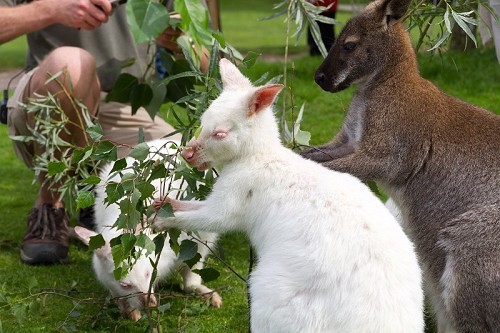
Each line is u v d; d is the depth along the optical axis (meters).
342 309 1.52
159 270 1.94
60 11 2.17
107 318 1.94
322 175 1.65
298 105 3.67
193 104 2.03
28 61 2.49
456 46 4.51
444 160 1.86
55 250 2.26
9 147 3.48
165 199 1.72
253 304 1.58
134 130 2.44
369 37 1.93
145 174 1.71
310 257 1.55
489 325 1.75
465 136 1.87
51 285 2.14
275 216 1.62
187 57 1.90
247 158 1.67
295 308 1.54
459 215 1.81
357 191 1.63
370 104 1.92
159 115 2.55
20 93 2.31
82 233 1.92
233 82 1.74
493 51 4.45
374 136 1.90
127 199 1.69
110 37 2.42
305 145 1.91
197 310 1.99
